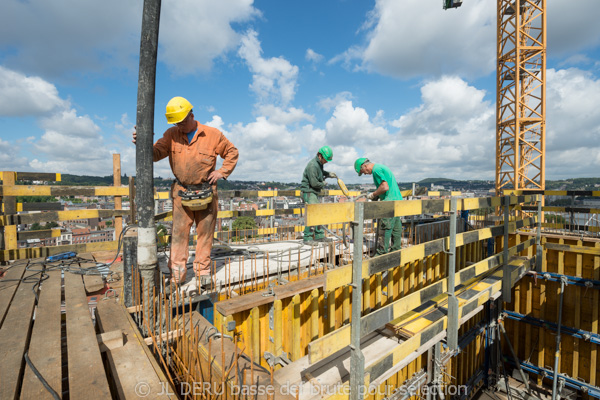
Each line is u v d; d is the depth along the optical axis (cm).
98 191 493
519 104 1898
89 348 212
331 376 285
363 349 331
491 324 803
